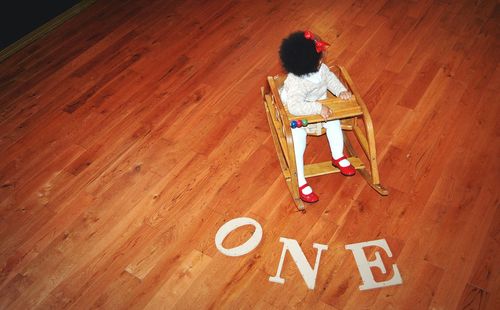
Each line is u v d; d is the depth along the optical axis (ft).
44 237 7.89
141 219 7.97
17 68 11.66
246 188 8.23
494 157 8.12
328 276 6.88
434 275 6.73
